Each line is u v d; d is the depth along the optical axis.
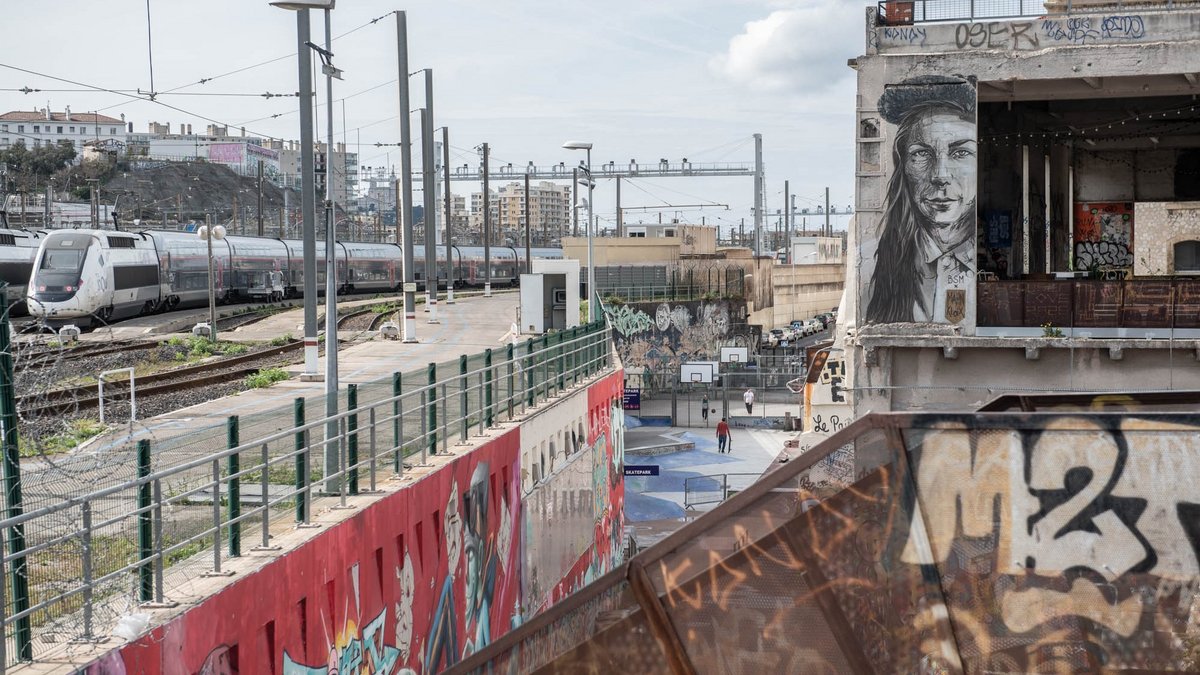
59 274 47.84
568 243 84.00
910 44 26.44
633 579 5.25
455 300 69.00
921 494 5.11
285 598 12.59
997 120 32.47
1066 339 25.73
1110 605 5.01
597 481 33.47
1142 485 4.99
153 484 12.04
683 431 62.72
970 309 26.33
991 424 5.06
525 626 5.33
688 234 103.38
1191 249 36.94
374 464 16.16
